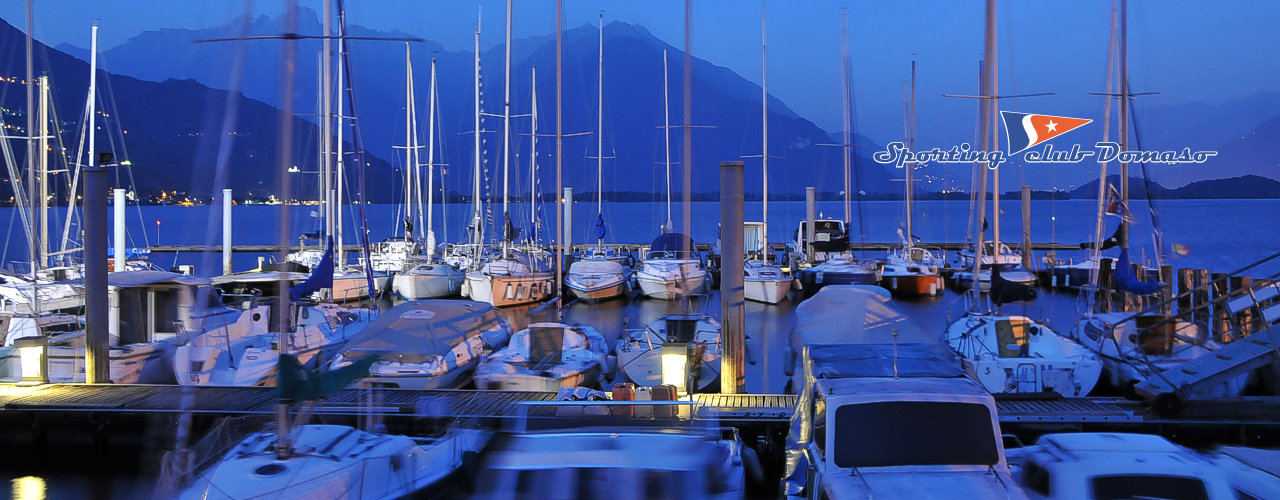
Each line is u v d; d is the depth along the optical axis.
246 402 11.98
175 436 11.22
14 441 11.52
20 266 30.38
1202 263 45.19
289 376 7.40
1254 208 128.38
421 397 12.31
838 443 6.92
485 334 16.55
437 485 7.51
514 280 29.66
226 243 32.72
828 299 17.81
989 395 7.17
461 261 38.09
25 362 13.12
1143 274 28.20
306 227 38.97
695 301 30.77
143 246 62.53
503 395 12.53
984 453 6.85
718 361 15.83
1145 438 7.34
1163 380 11.72
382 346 14.44
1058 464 6.71
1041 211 121.25
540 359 15.08
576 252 46.88
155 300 16.42
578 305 30.44
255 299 20.25
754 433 10.86
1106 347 15.20
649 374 15.62
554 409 11.43
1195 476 6.44
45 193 27.44
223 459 7.75
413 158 49.16
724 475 7.30
